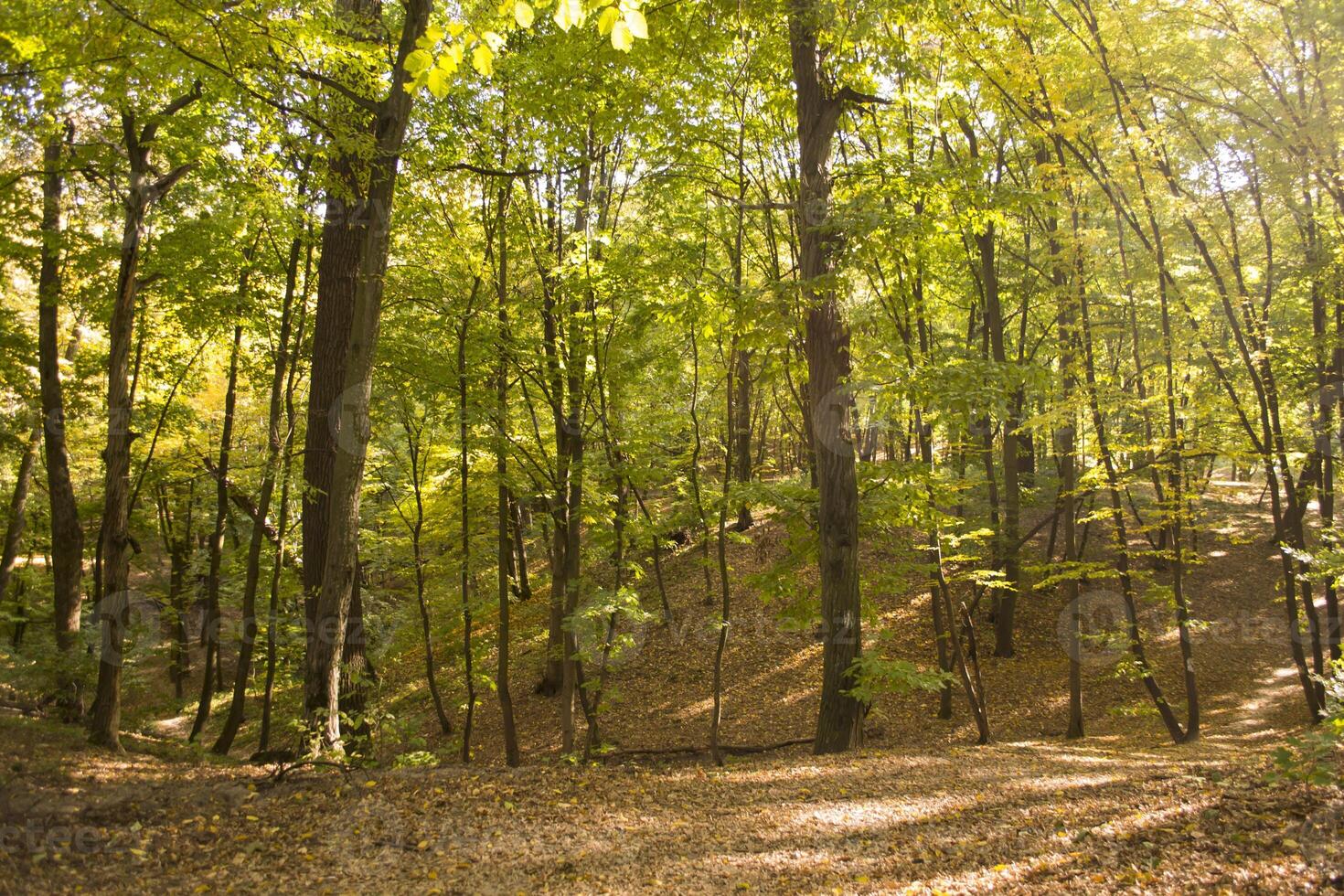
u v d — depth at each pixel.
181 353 14.62
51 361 11.74
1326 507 13.48
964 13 10.66
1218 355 12.45
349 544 8.75
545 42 10.78
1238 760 7.59
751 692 16.39
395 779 7.52
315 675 8.57
